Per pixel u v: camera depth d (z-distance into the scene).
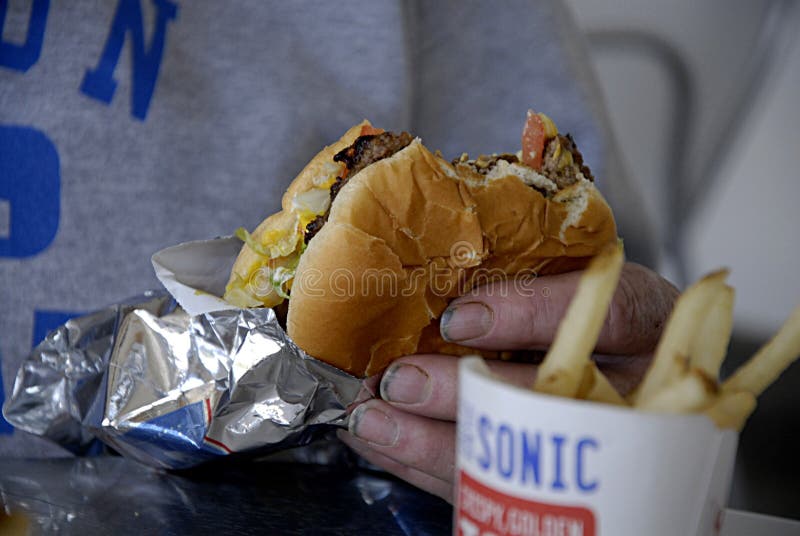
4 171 1.58
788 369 2.28
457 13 1.90
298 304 0.98
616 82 2.63
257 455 1.08
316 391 1.00
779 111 2.52
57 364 1.06
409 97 1.82
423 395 0.98
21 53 1.61
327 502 1.03
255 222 1.68
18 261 1.56
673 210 2.65
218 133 1.69
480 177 1.09
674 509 0.48
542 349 1.03
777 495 2.31
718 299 0.52
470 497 0.52
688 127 2.60
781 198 2.57
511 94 1.87
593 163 1.79
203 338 1.00
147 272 1.62
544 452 0.48
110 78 1.62
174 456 1.06
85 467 1.13
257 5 1.73
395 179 0.99
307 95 1.74
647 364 1.10
